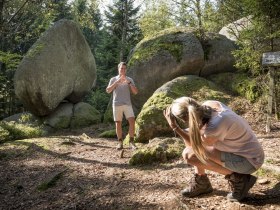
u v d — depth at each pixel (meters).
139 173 5.02
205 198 3.69
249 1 7.55
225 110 3.28
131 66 10.70
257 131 6.88
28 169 5.79
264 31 7.93
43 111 11.25
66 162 6.02
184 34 10.81
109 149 6.98
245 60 9.12
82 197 4.31
